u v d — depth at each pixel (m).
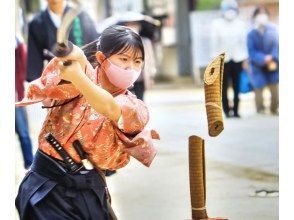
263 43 21.28
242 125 18.80
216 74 5.29
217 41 21.64
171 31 37.84
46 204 5.27
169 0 37.88
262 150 14.54
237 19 21.84
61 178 5.28
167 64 37.72
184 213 9.62
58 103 5.29
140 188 11.23
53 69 5.25
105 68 5.34
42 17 11.14
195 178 5.55
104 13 38.97
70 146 5.28
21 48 11.83
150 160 5.30
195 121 20.53
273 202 10.05
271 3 28.64
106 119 5.25
